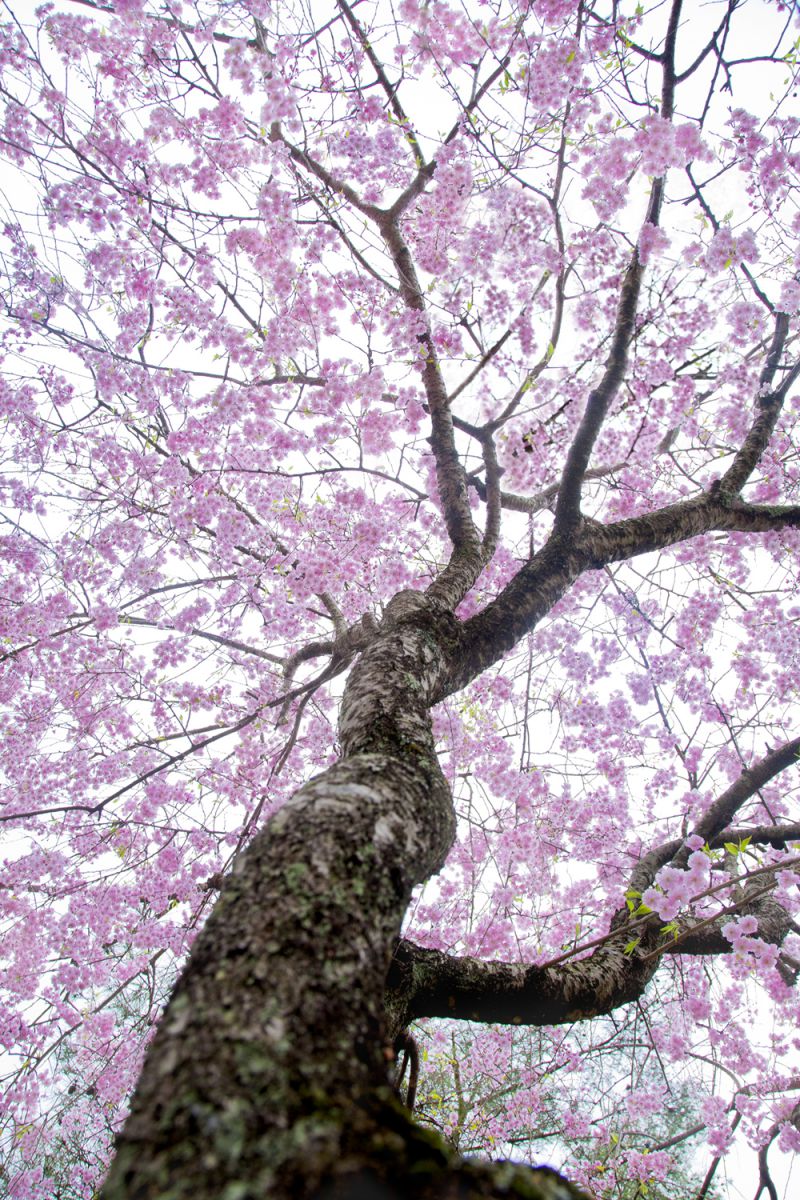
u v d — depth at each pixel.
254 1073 0.76
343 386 4.26
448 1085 5.21
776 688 5.09
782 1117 4.20
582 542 3.41
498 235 4.21
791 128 4.29
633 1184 4.67
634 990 2.99
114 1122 4.23
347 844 1.23
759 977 4.02
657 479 5.28
